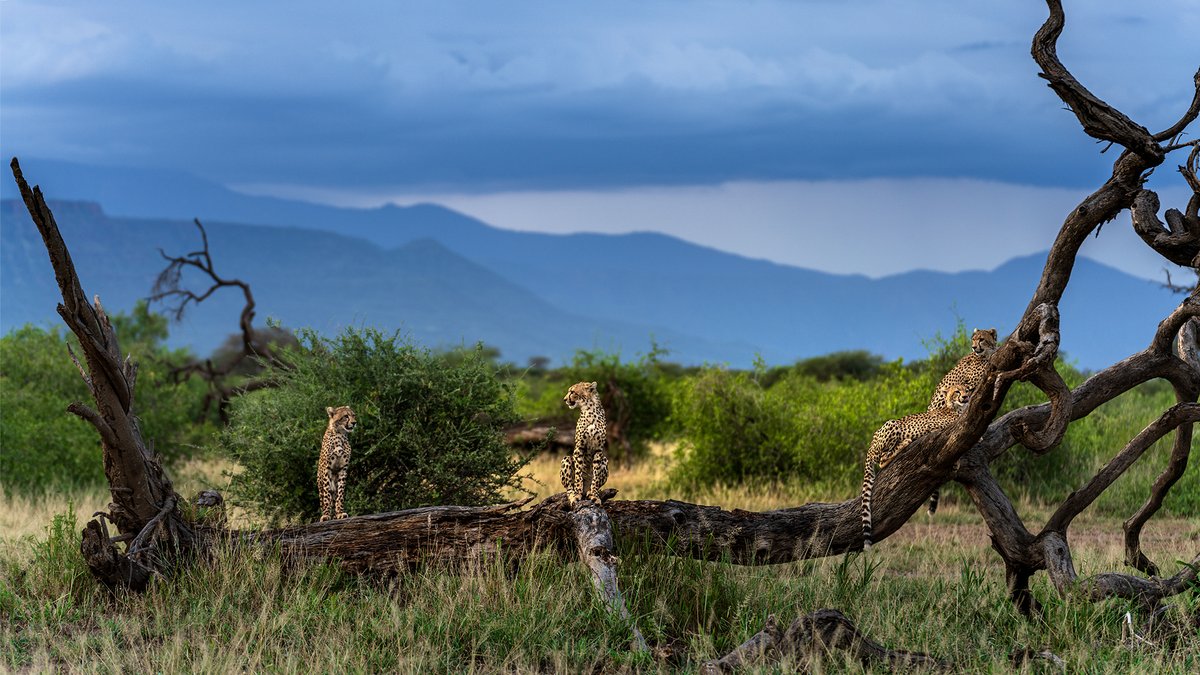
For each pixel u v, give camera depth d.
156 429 31.08
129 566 13.37
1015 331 12.43
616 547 13.73
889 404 26.92
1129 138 11.73
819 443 26.73
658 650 11.38
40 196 11.98
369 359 19.39
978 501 13.52
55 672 10.95
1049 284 12.79
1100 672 10.88
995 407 12.01
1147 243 12.42
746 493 26.06
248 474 19.44
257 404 19.66
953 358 26.77
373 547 14.12
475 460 18.78
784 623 12.55
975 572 14.15
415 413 18.98
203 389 40.22
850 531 14.46
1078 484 25.09
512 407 19.94
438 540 14.10
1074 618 12.07
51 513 21.08
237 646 11.45
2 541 17.59
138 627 12.21
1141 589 12.67
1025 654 11.20
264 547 14.09
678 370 64.06
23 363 31.44
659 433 35.56
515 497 22.83
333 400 18.92
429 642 11.58
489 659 11.30
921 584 14.88
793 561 14.99
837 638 11.12
